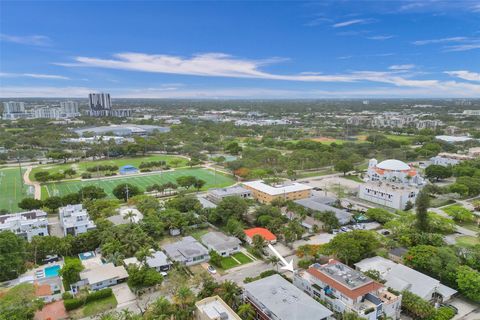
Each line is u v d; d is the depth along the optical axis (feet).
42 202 475.31
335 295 253.44
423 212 384.88
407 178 605.31
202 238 380.78
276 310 227.40
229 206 434.30
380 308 238.07
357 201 547.90
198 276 286.25
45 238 341.62
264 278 271.49
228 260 341.82
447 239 387.14
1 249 298.76
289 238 368.48
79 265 293.64
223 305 240.32
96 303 266.16
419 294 262.88
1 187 610.65
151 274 285.43
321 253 322.96
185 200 466.29
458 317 250.78
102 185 627.87
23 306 236.02
